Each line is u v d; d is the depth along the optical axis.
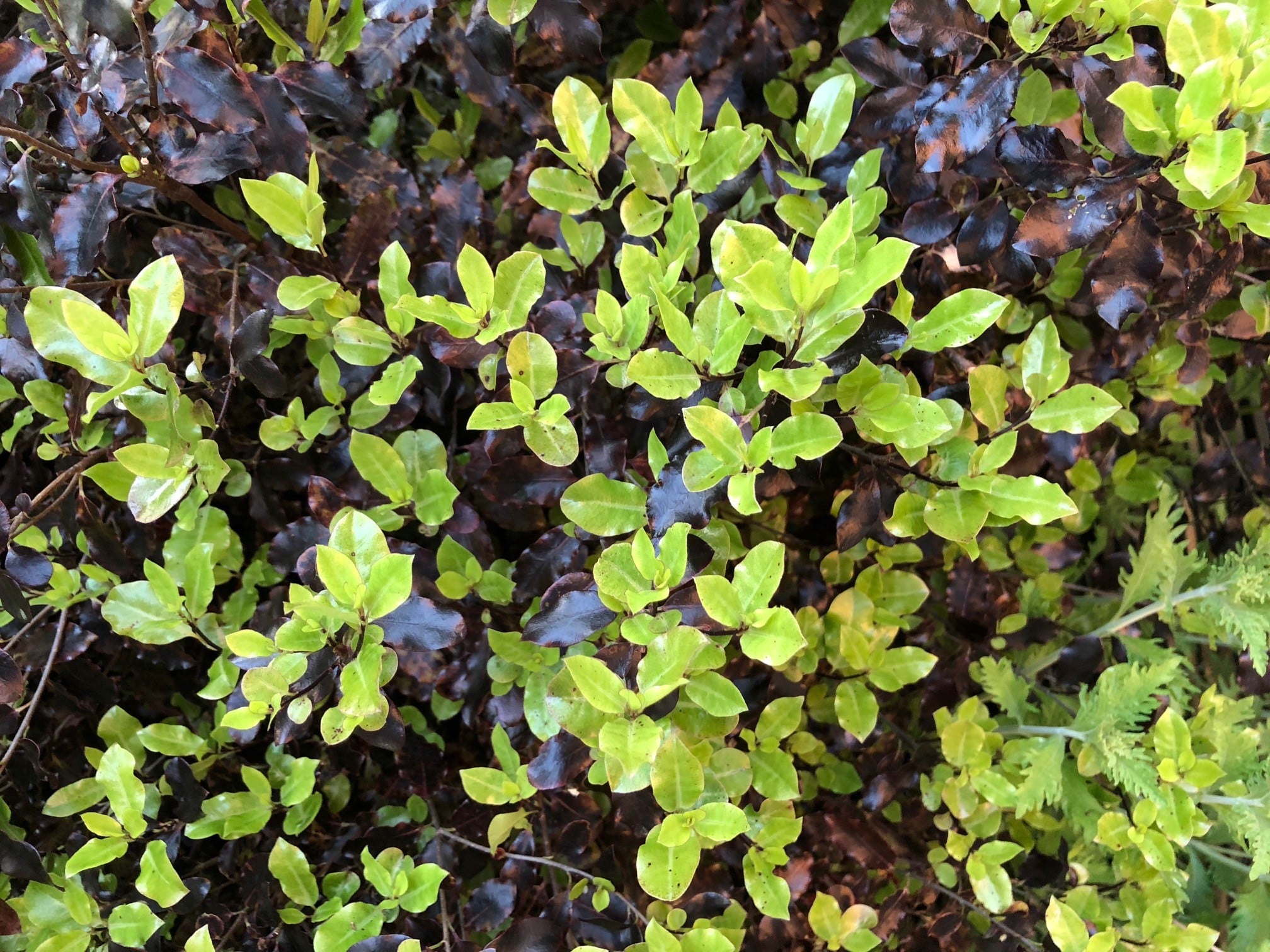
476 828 0.43
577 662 0.32
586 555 0.40
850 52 0.39
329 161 0.40
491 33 0.38
